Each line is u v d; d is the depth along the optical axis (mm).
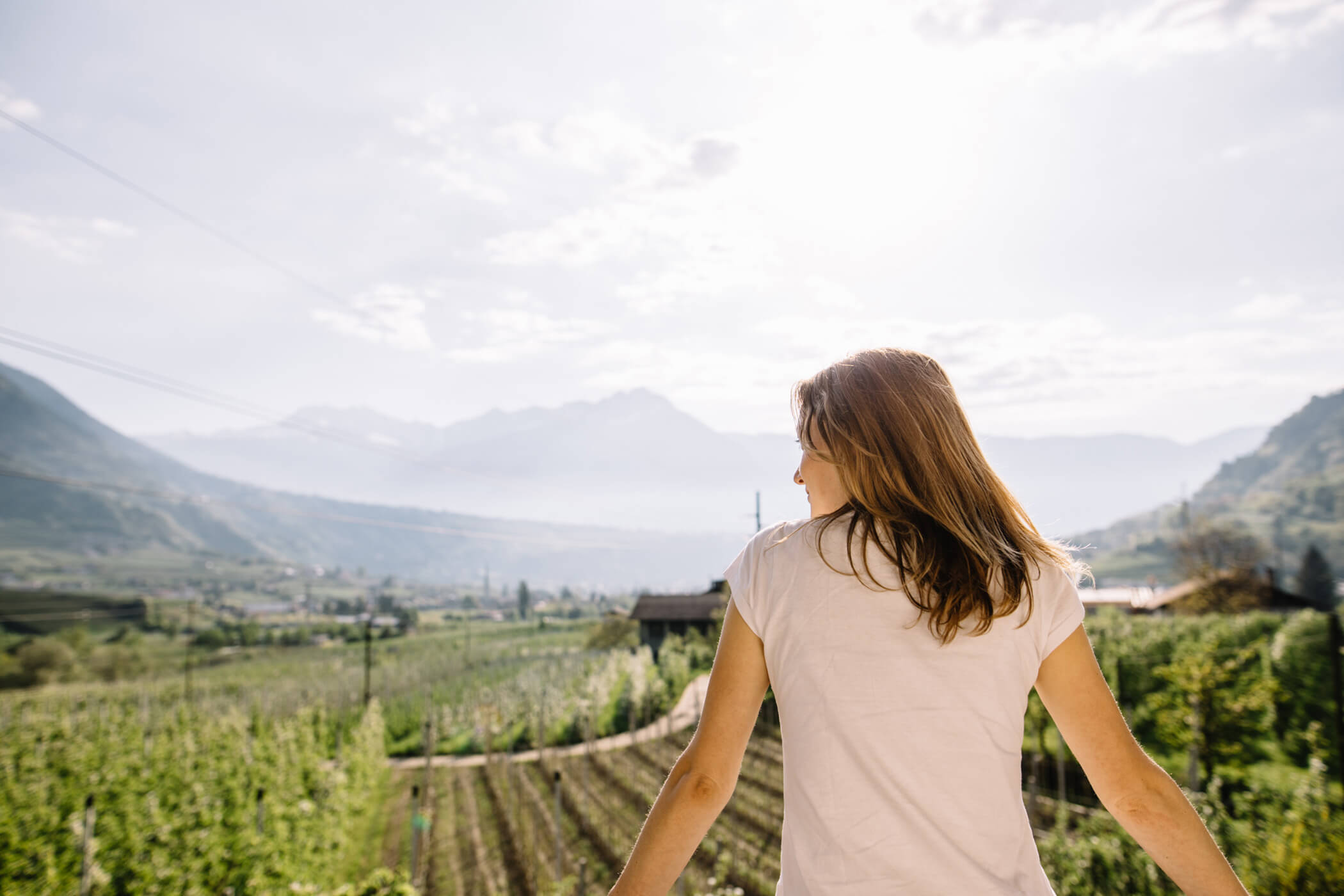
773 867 14078
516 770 24703
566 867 17344
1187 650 20547
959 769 909
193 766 20000
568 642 64938
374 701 38250
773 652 1032
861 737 923
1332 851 8242
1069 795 17359
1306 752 16953
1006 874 907
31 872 12336
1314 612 20250
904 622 962
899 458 1026
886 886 879
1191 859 983
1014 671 970
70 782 17594
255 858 13180
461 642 77188
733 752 1033
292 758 22031
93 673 75062
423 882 17312
